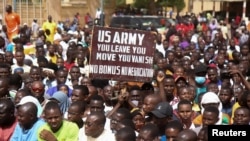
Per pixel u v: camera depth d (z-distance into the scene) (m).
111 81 9.74
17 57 11.18
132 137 5.87
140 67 8.70
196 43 18.72
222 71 10.68
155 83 9.73
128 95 7.92
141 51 8.68
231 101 8.68
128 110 7.24
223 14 46.41
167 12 48.69
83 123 6.86
